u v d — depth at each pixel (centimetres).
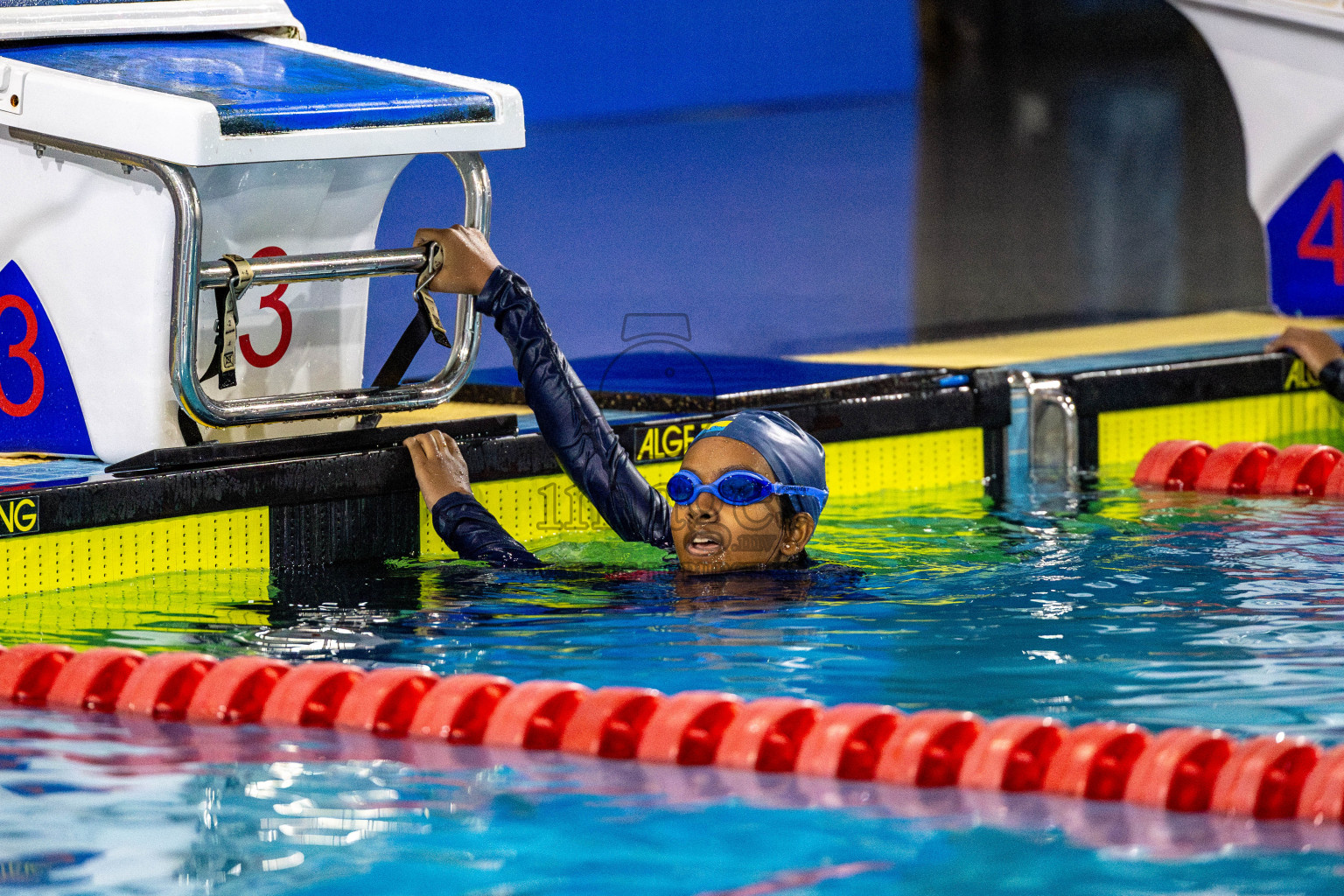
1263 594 1317
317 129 1401
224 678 1100
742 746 984
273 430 1584
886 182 4769
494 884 816
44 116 1440
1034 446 2038
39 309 1530
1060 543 1544
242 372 1538
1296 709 1022
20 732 1053
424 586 1418
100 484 1427
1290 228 2472
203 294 1483
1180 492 1842
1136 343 2364
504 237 3844
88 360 1510
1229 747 923
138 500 1445
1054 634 1206
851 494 1881
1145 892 795
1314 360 2222
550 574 1451
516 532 1675
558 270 3525
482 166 1570
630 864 840
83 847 864
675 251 3772
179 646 1223
